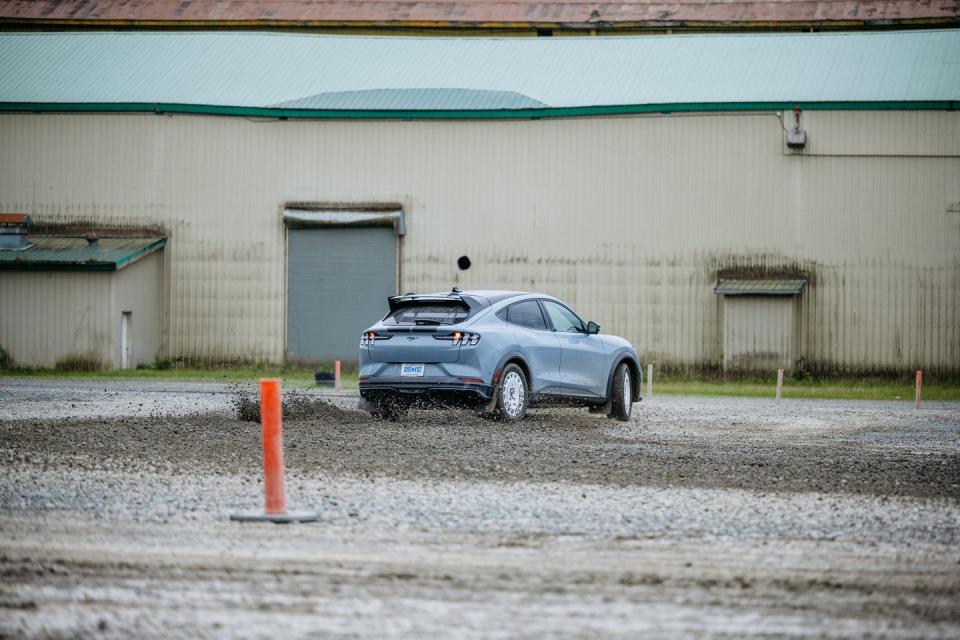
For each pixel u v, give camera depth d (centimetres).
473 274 12619
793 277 11975
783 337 11738
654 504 3297
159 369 12888
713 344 12062
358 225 12756
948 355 11706
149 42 14600
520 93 12925
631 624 2070
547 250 12456
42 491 3338
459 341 5294
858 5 15912
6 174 13200
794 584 2380
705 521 3050
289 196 12900
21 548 2623
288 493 3394
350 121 12825
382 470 3888
